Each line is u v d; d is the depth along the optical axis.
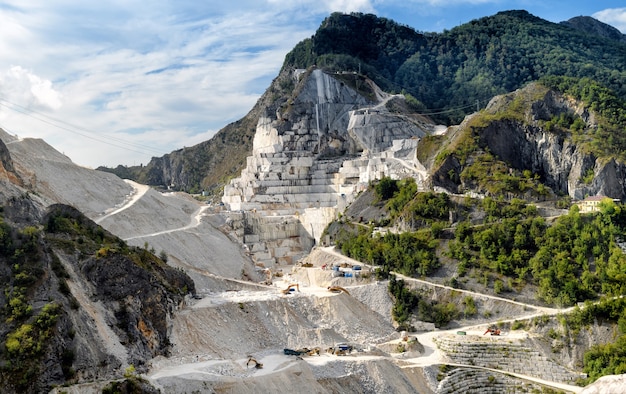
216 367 136.75
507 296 185.25
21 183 183.38
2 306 124.88
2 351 118.06
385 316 188.75
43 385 117.31
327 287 199.50
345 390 143.88
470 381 159.75
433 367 160.38
